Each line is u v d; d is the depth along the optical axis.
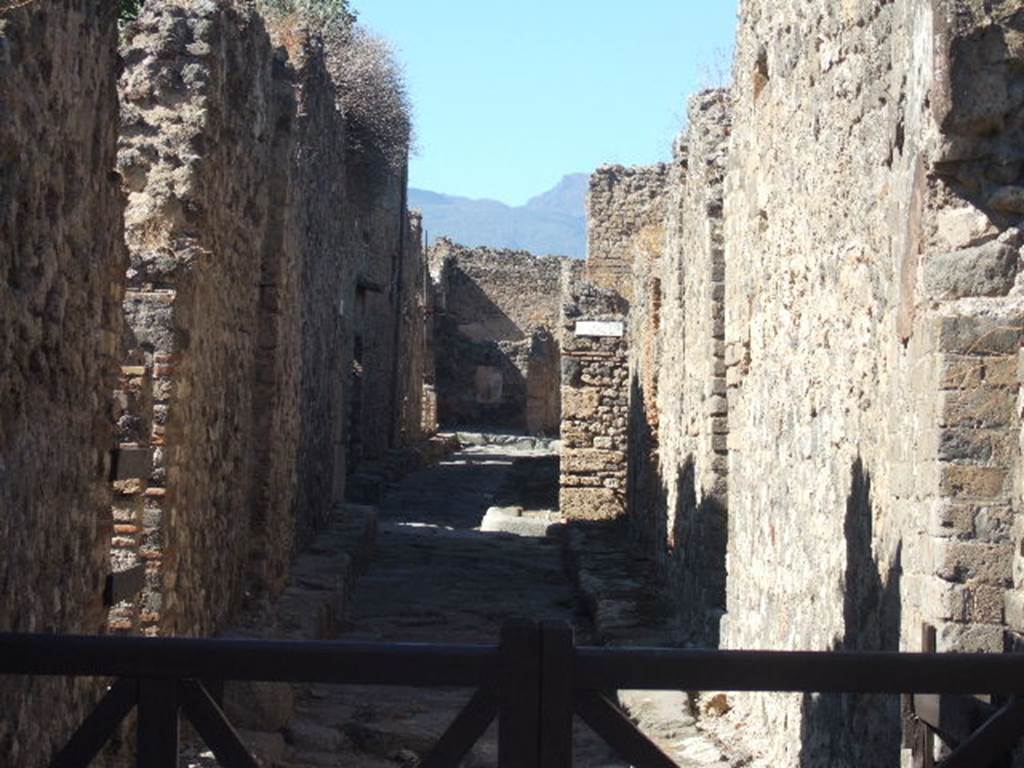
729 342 12.20
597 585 18.55
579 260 43.19
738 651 4.33
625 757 4.33
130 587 7.54
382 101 25.69
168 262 10.18
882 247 7.09
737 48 12.04
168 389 10.10
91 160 6.77
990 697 5.06
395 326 40.97
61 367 6.34
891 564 6.71
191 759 9.37
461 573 22.02
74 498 6.59
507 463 45.22
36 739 6.01
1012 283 5.82
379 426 38.59
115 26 7.13
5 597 5.61
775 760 9.55
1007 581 5.66
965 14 5.77
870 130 7.41
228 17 11.45
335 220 21.38
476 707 4.34
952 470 5.74
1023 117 5.80
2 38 5.44
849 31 7.92
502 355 60.19
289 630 13.49
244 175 12.50
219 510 12.03
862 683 4.32
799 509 9.25
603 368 27.17
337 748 11.14
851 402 7.79
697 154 15.11
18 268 5.74
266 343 13.97
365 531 21.62
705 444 13.97
